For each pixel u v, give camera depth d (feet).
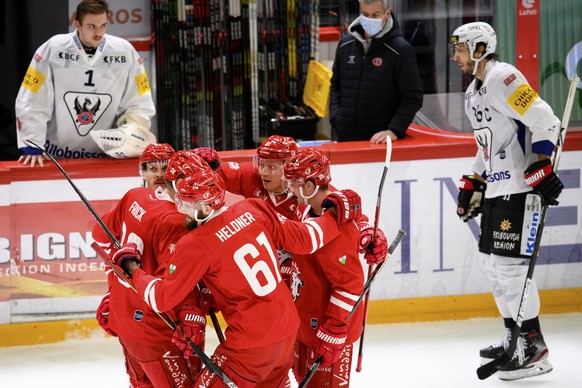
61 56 55.36
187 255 35.27
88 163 56.29
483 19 61.52
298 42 77.15
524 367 51.52
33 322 57.41
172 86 75.15
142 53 76.28
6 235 56.08
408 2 64.54
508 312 52.85
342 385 39.91
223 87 76.28
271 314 36.17
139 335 38.96
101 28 54.49
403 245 59.52
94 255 57.36
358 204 37.50
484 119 50.80
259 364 36.58
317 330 39.09
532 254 50.11
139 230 39.47
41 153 56.34
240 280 35.78
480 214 59.72
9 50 70.18
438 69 63.87
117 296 39.60
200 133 76.69
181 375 39.42
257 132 77.10
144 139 57.06
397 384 51.13
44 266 56.90
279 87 77.77
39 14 70.08
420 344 56.95
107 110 57.31
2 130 71.20
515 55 61.36
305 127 74.33
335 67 63.72
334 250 37.45
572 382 51.13
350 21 77.00
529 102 48.91
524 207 51.13
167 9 74.13
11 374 53.21
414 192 58.95
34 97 55.57
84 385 51.60
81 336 58.23
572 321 60.18
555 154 50.16
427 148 58.49
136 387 41.37
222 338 40.42
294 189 38.11
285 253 41.37
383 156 58.23
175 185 36.04
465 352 55.62
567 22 60.90
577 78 49.32
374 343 57.21
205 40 74.74
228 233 35.73
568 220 60.34
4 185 55.47
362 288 38.27
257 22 76.02
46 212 56.34
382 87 61.00
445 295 60.54
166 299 35.65
